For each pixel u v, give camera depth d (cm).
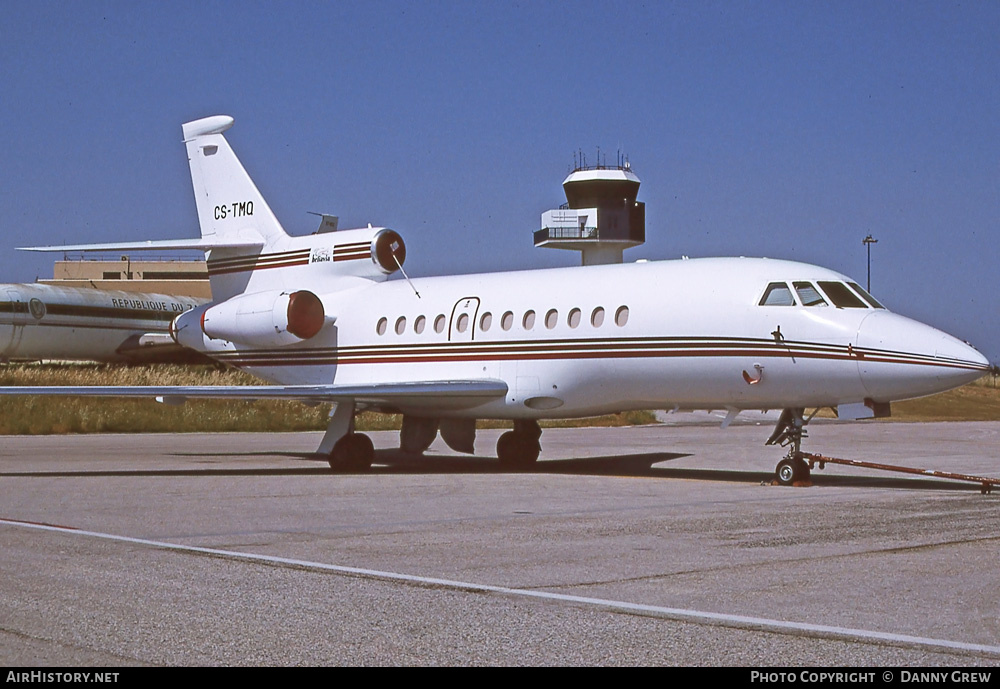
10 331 5972
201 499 1593
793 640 723
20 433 3744
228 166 2738
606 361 2028
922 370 1716
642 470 2214
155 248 2567
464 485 1839
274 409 4438
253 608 823
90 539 1170
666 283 1995
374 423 4300
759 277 1903
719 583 915
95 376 5450
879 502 1530
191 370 6219
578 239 6469
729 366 1891
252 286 2700
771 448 2938
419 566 1001
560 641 724
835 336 1789
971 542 1136
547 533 1216
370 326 2434
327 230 2727
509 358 2170
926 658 679
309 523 1311
